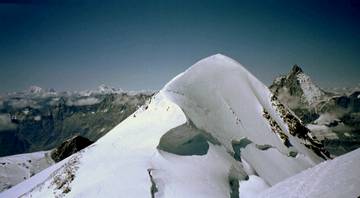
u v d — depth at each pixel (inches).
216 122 2154.3
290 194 865.5
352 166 818.2
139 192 1302.9
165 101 2107.5
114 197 1300.4
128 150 1722.4
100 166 1631.4
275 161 2166.6
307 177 903.7
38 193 1795.0
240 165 1834.4
